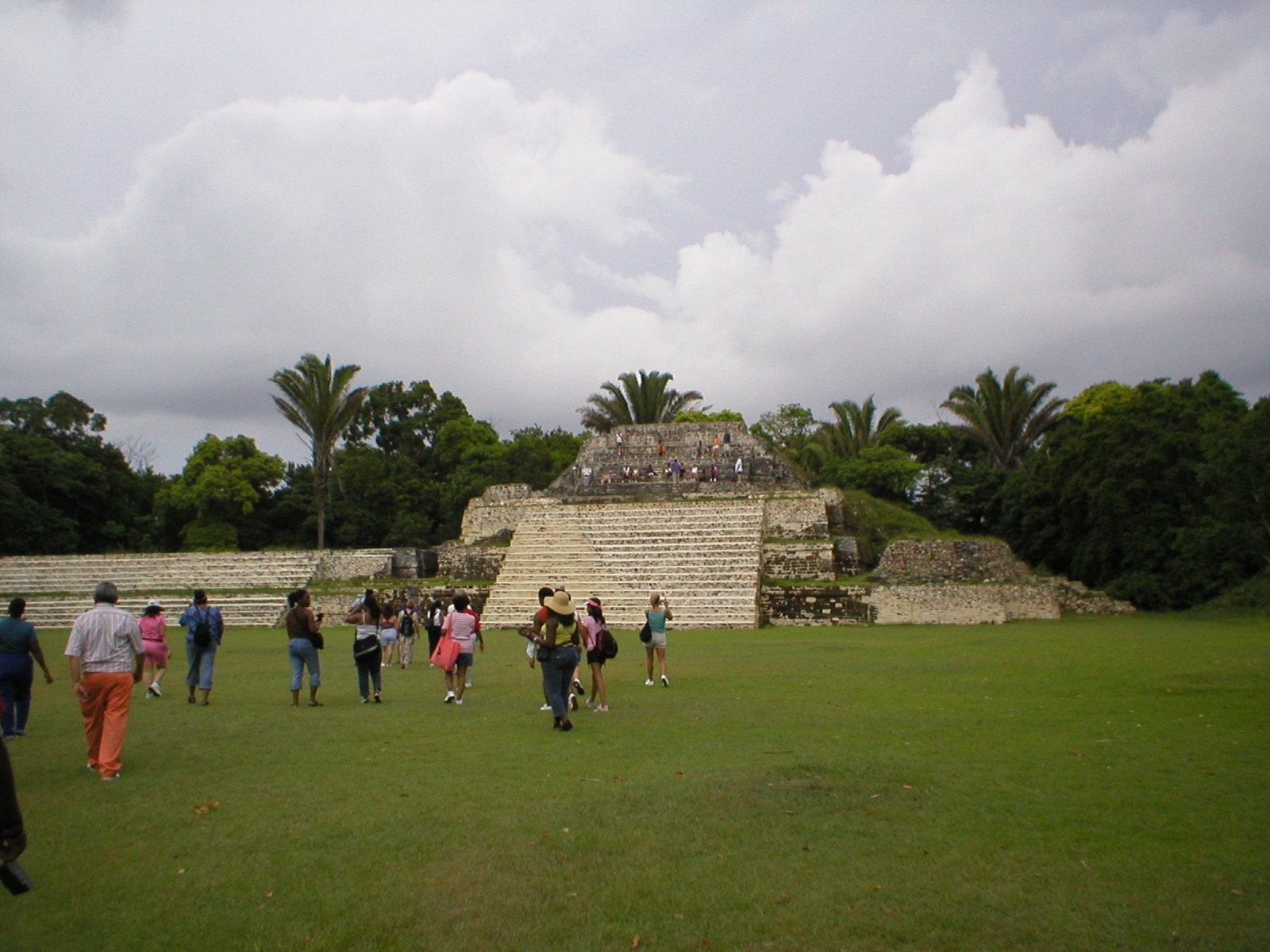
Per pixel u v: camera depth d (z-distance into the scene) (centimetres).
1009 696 1312
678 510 3909
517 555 3659
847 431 6325
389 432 6631
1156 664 1695
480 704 1320
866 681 1490
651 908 525
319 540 4500
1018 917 504
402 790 794
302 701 1387
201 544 4759
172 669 1912
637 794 766
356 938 489
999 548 3394
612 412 6562
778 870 582
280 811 734
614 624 3030
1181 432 3612
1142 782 789
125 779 852
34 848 644
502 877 575
